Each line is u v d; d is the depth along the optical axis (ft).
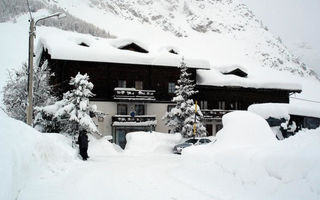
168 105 138.72
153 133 107.76
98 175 38.55
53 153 40.50
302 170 24.03
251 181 28.35
